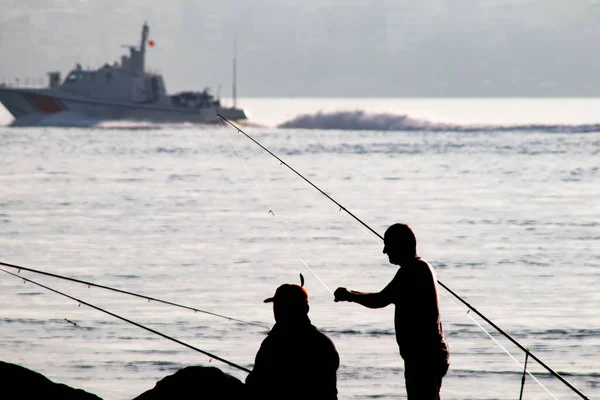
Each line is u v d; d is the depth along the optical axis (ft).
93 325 142.61
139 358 123.65
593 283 185.57
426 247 239.50
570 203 357.82
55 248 232.53
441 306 162.91
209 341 134.00
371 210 332.19
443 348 72.59
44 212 320.50
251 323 144.05
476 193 400.06
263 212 324.39
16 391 72.74
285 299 63.93
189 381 71.92
